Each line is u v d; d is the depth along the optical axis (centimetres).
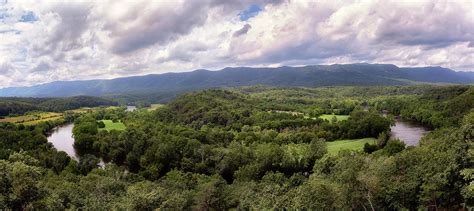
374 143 12575
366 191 4669
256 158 11456
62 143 15962
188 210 6147
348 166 5881
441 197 4431
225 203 6488
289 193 5378
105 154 13675
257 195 6075
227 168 11262
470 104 15112
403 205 4697
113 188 6894
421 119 17588
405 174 5169
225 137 15312
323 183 5406
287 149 12069
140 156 12419
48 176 8294
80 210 5012
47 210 4122
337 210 4584
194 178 9706
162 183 8331
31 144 11975
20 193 3869
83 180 7738
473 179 3984
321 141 11556
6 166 4053
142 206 4912
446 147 5503
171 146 12006
